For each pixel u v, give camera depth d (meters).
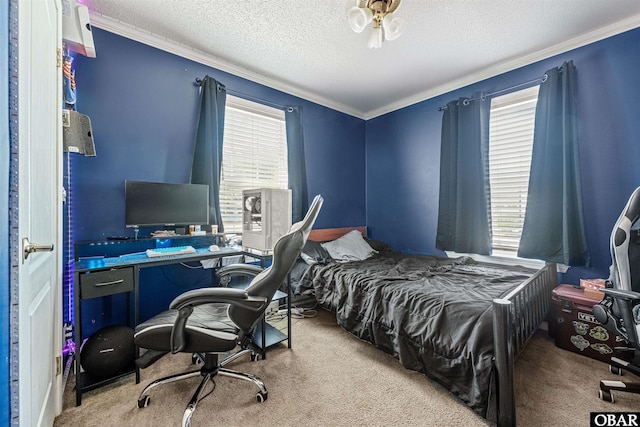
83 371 1.56
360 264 2.58
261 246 2.15
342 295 2.15
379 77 2.94
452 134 2.98
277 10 1.94
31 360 0.92
